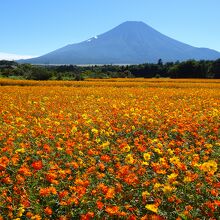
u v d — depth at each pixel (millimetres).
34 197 7555
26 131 12453
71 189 7406
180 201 6973
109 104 23500
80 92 35125
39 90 37719
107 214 6844
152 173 8891
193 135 12773
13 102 24391
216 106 22797
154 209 6184
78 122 14672
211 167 7820
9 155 10320
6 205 7262
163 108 20516
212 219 6539
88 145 10938
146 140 12688
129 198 7336
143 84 51781
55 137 12414
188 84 52156
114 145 11852
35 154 10523
